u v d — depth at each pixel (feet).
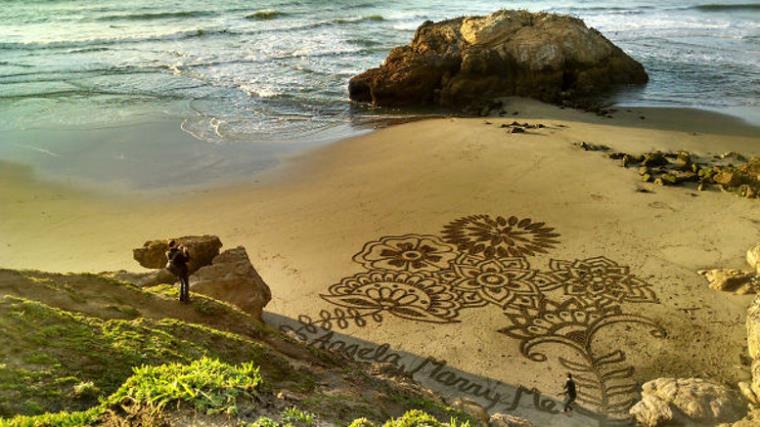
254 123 138.82
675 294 71.31
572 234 85.20
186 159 115.65
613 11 292.40
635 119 141.28
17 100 146.30
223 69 182.29
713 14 284.61
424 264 77.92
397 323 66.59
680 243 82.89
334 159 116.26
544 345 63.16
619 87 169.48
